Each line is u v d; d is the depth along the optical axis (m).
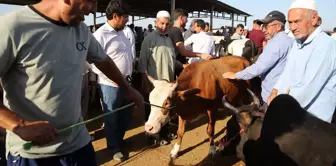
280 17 4.66
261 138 2.88
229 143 3.46
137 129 6.36
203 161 4.97
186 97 4.42
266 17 4.76
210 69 5.01
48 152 2.08
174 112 4.57
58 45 1.96
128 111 4.96
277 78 4.27
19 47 1.83
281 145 2.66
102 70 2.57
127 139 5.80
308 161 2.53
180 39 6.08
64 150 2.14
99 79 4.65
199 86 4.83
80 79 2.19
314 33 2.96
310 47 2.98
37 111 1.98
